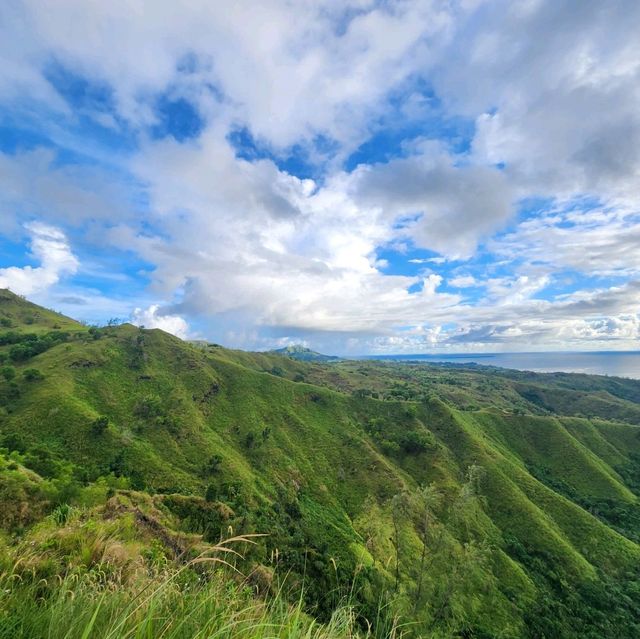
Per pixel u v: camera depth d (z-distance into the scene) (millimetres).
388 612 4395
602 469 87000
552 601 44594
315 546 34594
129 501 21766
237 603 3312
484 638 34000
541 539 57625
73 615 2861
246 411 91250
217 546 3906
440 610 23391
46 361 85688
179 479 58938
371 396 113875
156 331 115312
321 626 3379
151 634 2656
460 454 82000
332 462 78938
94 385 80625
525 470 84250
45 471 47844
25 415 63875
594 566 54938
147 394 84562
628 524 69375
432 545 28281
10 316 142750
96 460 58125
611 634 41750
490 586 41844
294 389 104562
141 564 4824
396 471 74562
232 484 59688
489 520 60562
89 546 5477
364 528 49750
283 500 61125
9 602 3002
